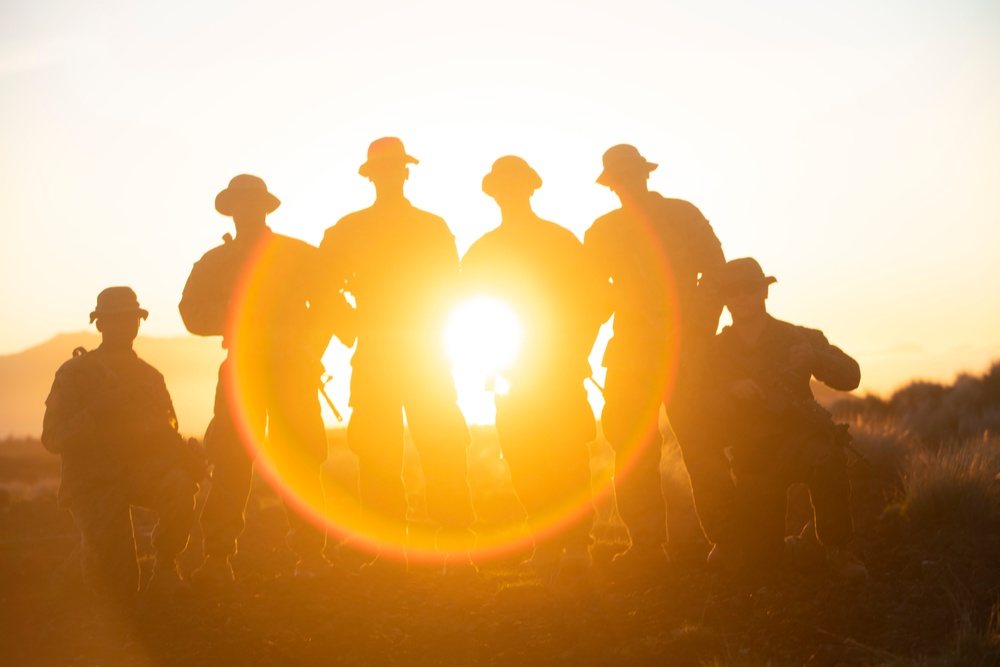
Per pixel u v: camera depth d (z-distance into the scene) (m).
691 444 6.89
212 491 6.93
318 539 6.98
